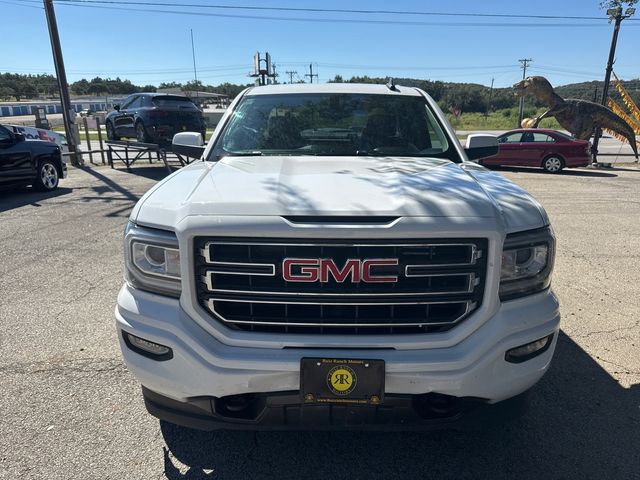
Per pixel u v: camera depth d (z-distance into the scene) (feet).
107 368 10.89
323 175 8.02
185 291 6.61
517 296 6.95
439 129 11.13
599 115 63.57
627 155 79.05
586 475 7.75
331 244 6.30
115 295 15.12
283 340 6.57
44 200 31.71
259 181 7.62
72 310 13.99
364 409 6.72
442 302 6.57
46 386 10.18
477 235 6.41
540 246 7.04
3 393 9.92
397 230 6.24
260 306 6.64
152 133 46.70
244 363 6.50
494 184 8.03
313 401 6.56
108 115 53.31
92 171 48.85
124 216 26.61
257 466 7.98
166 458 8.13
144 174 46.50
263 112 11.44
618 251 20.21
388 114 11.38
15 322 13.23
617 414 9.32
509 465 8.00
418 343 6.57
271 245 6.35
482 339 6.64
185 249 6.48
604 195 35.09
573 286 16.15
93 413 9.28
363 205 6.62
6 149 31.65
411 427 6.88
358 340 6.56
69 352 11.61
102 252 19.63
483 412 7.04
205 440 8.57
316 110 11.41
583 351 11.80
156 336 6.77
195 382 6.66
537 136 51.65
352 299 6.43
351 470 7.91
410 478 7.73
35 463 7.96
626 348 11.94
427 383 6.53
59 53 53.31
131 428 8.86
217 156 10.43
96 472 7.79
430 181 7.72
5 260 18.61
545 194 35.53
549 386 10.28
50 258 18.84
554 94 65.67
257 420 6.84
